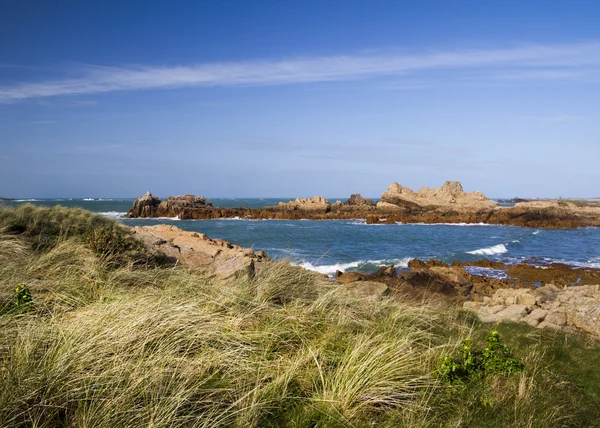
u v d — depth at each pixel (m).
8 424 3.13
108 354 4.24
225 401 4.07
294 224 59.47
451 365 5.07
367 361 4.70
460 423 4.20
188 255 10.37
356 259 27.58
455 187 86.50
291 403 4.18
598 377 6.19
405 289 14.77
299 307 6.59
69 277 6.85
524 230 57.97
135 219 63.72
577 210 77.44
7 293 5.61
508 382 5.25
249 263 8.76
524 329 8.65
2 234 8.59
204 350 4.73
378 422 4.11
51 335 4.32
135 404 3.67
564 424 4.58
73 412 3.51
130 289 6.82
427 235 47.44
